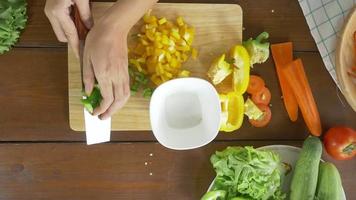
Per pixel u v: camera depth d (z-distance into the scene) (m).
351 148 0.74
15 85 0.72
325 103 0.77
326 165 0.73
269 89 0.76
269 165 0.72
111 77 0.61
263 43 0.74
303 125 0.77
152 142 0.74
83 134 0.73
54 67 0.72
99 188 0.73
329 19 0.75
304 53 0.77
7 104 0.72
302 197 0.71
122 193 0.74
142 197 0.74
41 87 0.72
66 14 0.61
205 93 0.71
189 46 0.72
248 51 0.73
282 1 0.76
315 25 0.76
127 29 0.62
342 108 0.77
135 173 0.74
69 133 0.73
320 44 0.76
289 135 0.77
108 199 0.74
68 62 0.71
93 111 0.66
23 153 0.72
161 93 0.69
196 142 0.70
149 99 0.73
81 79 0.71
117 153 0.74
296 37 0.77
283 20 0.76
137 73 0.72
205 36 0.74
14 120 0.72
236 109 0.73
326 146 0.76
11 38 0.69
